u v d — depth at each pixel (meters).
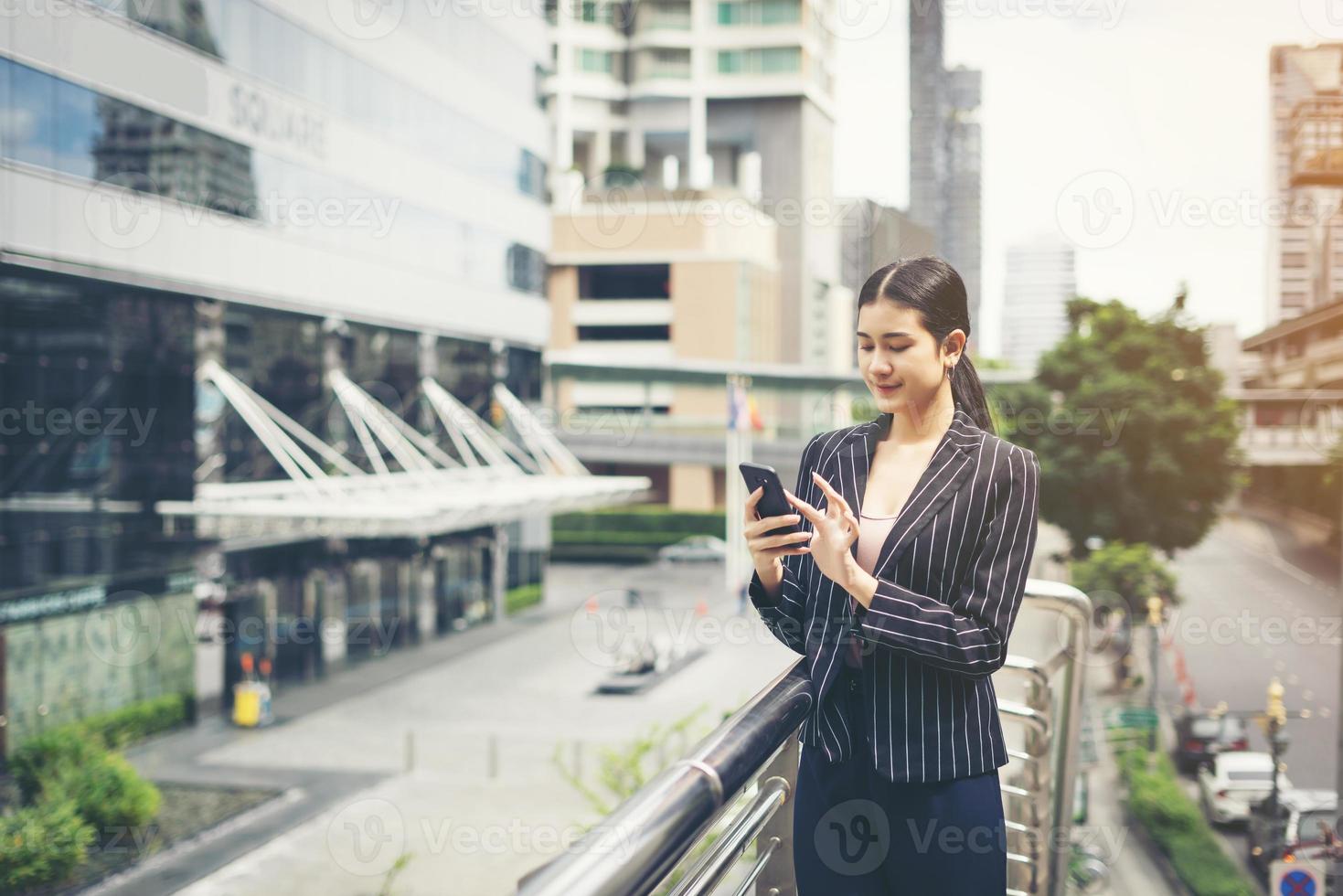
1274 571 26.31
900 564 1.57
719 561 46.19
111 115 17.11
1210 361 23.44
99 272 17.12
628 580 41.94
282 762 17.91
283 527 20.38
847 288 60.78
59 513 16.94
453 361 29.08
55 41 15.96
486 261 30.92
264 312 21.20
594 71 61.16
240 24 20.05
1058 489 23.77
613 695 23.02
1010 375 24.14
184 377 19.28
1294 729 18.34
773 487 1.61
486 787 16.61
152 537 18.88
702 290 54.00
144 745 18.48
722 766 1.10
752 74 58.88
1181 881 11.95
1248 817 13.19
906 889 1.61
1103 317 23.59
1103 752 17.08
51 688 16.75
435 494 25.91
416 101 26.94
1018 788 2.40
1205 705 19.34
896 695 1.58
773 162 58.69
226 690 20.92
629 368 50.84
